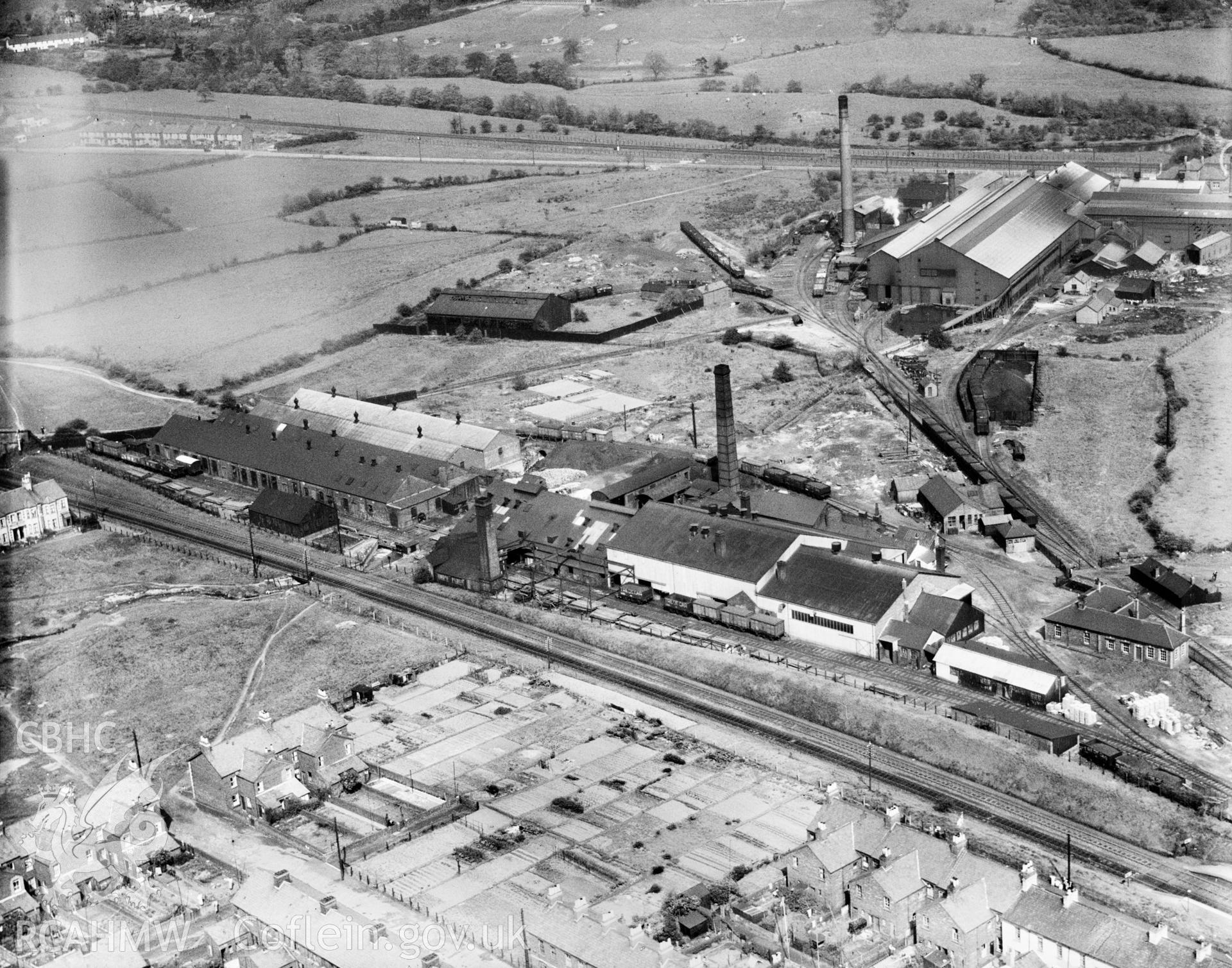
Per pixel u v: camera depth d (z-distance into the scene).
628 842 196.50
